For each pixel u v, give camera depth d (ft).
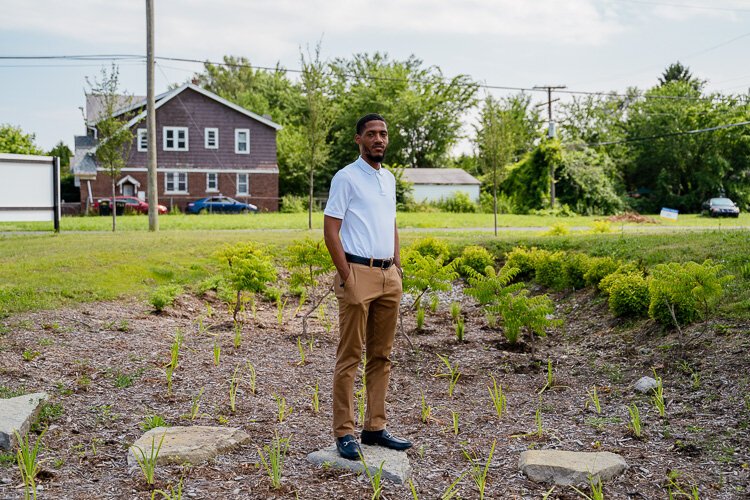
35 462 12.44
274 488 11.82
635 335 22.63
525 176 140.46
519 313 22.59
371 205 13.03
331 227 12.83
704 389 17.25
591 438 14.73
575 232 72.02
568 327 26.23
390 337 13.67
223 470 12.61
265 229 72.02
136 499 11.23
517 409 17.16
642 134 165.68
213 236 48.60
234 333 25.27
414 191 144.87
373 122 13.07
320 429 15.34
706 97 160.15
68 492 11.39
